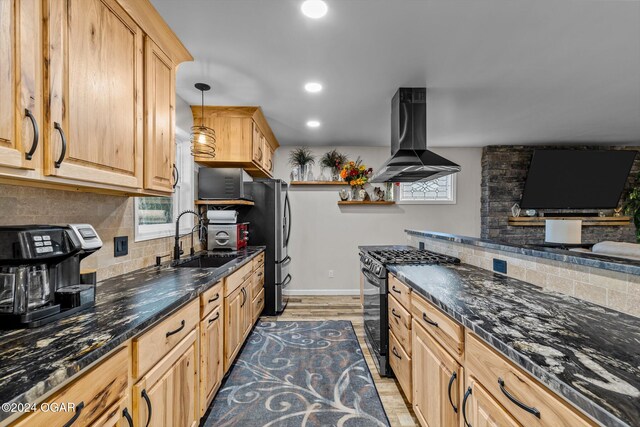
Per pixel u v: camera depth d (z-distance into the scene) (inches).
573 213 190.1
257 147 132.3
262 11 63.6
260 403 76.9
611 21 67.4
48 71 37.9
